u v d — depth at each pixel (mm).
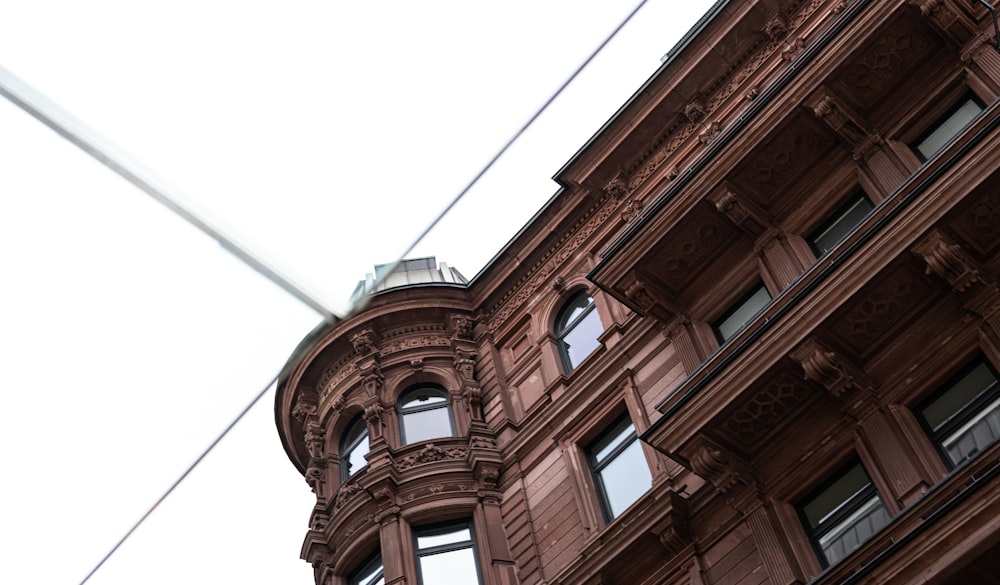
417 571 22844
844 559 14359
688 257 21562
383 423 26344
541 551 22250
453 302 29531
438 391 27844
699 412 17500
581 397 24172
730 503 18141
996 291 16125
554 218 28859
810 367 16672
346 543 24031
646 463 21609
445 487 24219
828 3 25172
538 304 28031
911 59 20016
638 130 27531
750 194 21062
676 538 18844
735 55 26547
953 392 16375
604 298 25984
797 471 17484
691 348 21203
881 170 19734
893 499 15859
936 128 19719
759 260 20859
